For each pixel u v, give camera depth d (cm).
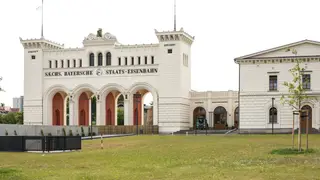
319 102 8738
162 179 2781
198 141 6212
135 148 5266
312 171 2941
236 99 10675
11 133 7575
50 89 11388
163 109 10481
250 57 9169
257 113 9125
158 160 3838
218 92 10838
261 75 9131
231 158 3838
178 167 3334
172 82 10462
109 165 3534
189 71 11125
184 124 10638
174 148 5075
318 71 8788
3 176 2959
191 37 11056
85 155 4391
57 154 4591
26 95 11531
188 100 10938
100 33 11281
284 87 8994
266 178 2711
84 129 9275
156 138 7325
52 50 11431
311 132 8538
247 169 3102
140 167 3375
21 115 15100
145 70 10706
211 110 10856
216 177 2797
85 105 11850
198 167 3278
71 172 3153
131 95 10819
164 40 10544
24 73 11581
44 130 8100
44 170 3269
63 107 11794
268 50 9050
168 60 10506
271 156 3909
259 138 6750
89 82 11112
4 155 4469
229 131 9575
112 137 8344
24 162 3850
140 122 11562
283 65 8994
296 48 8919
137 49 10819
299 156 3850
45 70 11450
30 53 11544
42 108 11400
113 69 10950
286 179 2658
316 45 8838
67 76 11288
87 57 11188
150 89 10662
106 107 11400
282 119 8994
